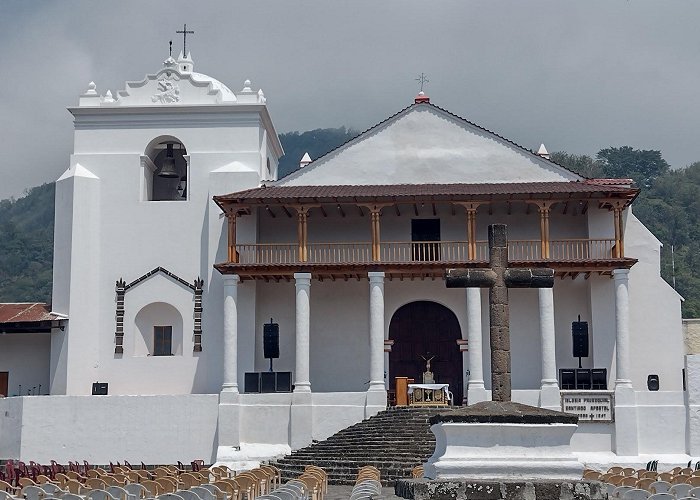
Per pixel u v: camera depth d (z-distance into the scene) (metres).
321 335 52.94
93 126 54.69
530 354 51.88
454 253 52.66
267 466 40.28
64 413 49.16
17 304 54.72
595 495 19.98
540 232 50.78
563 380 48.97
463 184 52.12
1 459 49.72
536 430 20.81
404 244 52.84
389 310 53.03
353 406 48.22
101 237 53.75
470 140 52.97
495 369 22.39
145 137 54.53
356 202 49.38
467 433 20.88
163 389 52.31
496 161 52.69
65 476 32.53
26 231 183.88
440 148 53.00
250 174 53.06
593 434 47.09
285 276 50.62
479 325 49.34
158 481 28.95
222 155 54.16
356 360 52.72
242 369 51.03
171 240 53.50
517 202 50.16
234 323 49.72
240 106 54.28
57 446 48.94
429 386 48.16
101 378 52.56
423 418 45.84
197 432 48.66
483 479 20.34
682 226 135.00
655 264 51.91
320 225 53.72
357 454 43.31
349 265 49.19
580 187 50.00
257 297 52.84
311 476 30.39
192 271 53.22
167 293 53.03
